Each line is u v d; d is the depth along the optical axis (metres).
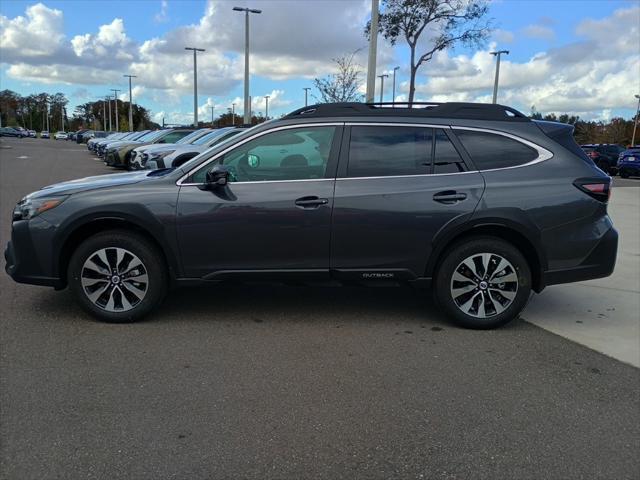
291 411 3.29
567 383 3.75
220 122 75.19
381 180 4.58
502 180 4.61
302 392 3.53
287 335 4.52
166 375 3.72
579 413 3.35
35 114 133.75
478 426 3.17
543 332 4.75
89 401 3.34
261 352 4.15
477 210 4.55
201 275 4.62
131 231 4.61
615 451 2.95
